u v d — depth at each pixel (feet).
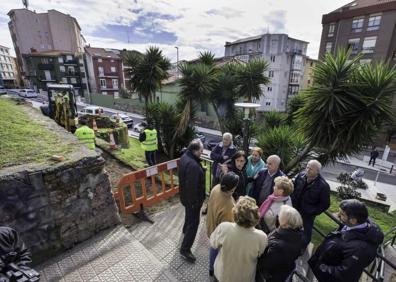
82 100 134.41
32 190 8.05
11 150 10.19
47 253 8.70
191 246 9.43
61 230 9.03
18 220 7.84
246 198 6.15
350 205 6.10
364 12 76.28
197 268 9.02
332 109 18.17
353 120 17.94
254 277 6.17
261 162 11.98
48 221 8.59
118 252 9.25
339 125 18.51
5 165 8.45
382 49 74.49
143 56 41.96
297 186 10.16
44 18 137.39
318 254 6.89
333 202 30.58
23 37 134.51
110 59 138.21
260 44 107.14
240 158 10.19
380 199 37.40
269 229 8.23
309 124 19.80
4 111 19.70
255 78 39.22
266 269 5.82
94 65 133.69
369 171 53.21
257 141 28.58
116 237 10.18
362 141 18.26
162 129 37.76
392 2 69.82
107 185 10.55
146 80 41.45
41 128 14.93
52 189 8.57
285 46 101.35
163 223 12.35
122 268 8.46
